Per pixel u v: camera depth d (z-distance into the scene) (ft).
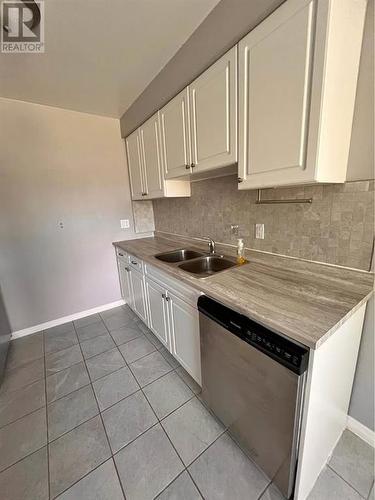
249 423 3.61
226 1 3.59
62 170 7.72
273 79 3.21
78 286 8.65
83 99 6.82
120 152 8.73
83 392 5.42
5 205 7.00
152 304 6.71
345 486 3.48
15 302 7.55
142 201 9.52
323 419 3.24
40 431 4.53
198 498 3.43
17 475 3.82
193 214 7.32
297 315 3.01
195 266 6.07
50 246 7.89
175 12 3.86
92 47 4.61
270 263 5.03
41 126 7.19
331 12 2.53
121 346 7.06
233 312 3.52
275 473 3.38
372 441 4.00
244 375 3.43
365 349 3.78
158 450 4.10
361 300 3.34
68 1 3.50
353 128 3.33
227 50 3.82
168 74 5.26
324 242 4.00
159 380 5.68
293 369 2.64
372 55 3.02
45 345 7.23
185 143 5.26
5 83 5.73
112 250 9.18
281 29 2.99
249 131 3.70
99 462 3.96
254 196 5.14
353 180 3.46
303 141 3.02
